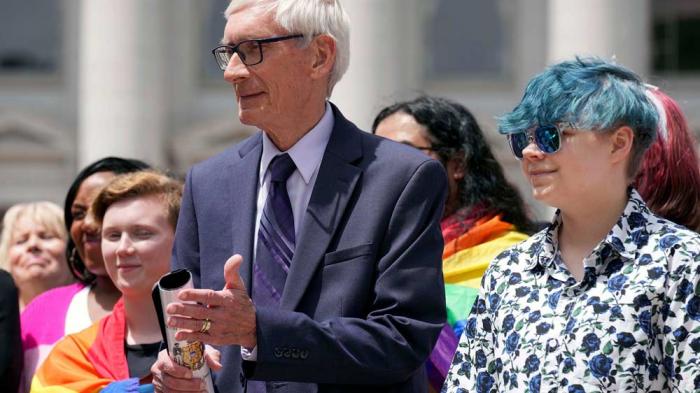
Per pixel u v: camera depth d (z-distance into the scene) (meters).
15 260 17.58
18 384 14.06
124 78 55.31
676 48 61.88
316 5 10.35
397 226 10.27
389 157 10.53
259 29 10.22
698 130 58.03
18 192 60.66
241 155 10.95
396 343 9.96
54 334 14.49
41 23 63.72
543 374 8.86
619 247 8.93
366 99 51.22
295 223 10.53
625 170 9.18
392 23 51.97
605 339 8.72
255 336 9.74
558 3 51.44
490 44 60.94
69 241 15.34
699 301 8.69
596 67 9.16
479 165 14.01
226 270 9.57
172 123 59.84
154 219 13.08
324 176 10.49
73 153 60.94
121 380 12.44
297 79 10.35
